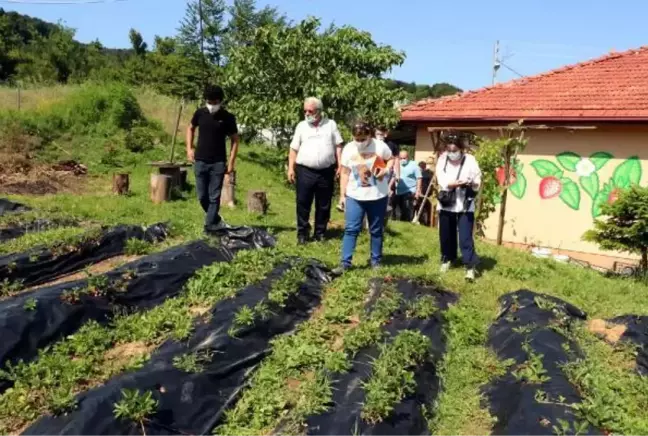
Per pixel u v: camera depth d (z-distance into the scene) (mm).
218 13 37875
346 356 4750
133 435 3832
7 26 46594
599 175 13141
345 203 7062
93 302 5609
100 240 7602
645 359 5176
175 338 5070
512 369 4891
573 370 4645
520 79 15961
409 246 8977
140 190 13164
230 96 18016
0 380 4508
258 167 17734
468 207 7109
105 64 51031
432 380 4754
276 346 5180
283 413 4270
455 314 5914
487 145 11391
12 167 13961
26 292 5938
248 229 8273
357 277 6660
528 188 14016
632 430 3953
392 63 16609
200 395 4352
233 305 5617
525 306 6082
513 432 3977
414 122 15625
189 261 6754
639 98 12969
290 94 15867
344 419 3994
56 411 3977
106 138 17344
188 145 8195
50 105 18594
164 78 43312
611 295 7191
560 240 13703
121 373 4613
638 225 10078
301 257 7031
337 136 8219
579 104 13453
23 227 8711
